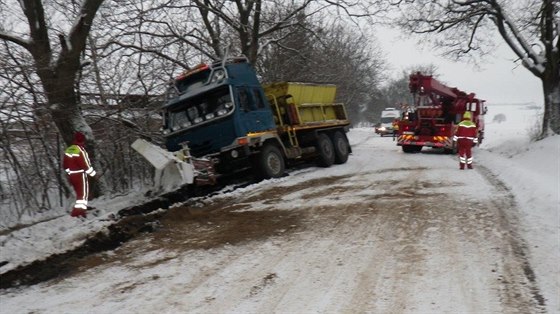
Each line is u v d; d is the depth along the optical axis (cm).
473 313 433
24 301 536
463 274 524
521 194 919
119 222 792
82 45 1086
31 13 1062
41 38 1080
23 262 626
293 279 542
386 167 1497
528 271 525
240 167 1273
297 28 1995
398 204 893
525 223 714
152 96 1351
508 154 1823
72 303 516
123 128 1284
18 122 991
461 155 1374
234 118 1180
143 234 792
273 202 988
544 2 1736
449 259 573
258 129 1265
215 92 1209
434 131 1927
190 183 1043
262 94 1318
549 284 488
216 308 476
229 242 707
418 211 827
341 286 513
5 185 1124
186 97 1219
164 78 1398
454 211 812
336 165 1631
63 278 605
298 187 1161
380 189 1069
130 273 601
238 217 867
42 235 761
